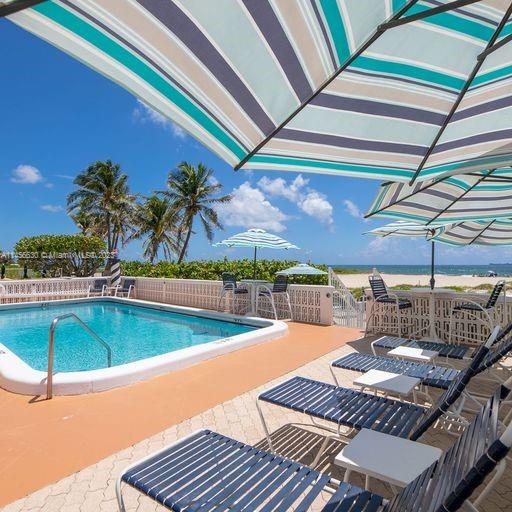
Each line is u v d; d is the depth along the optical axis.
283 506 1.81
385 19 1.98
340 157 2.72
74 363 7.48
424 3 1.93
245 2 1.67
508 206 4.47
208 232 32.06
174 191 31.83
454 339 7.57
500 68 2.25
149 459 2.19
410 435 2.55
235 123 2.27
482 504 2.57
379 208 4.45
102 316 12.57
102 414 4.09
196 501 1.83
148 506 2.58
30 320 11.93
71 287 15.30
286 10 1.77
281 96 2.21
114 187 34.22
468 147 2.75
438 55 2.18
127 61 1.75
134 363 5.39
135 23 1.59
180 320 11.85
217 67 1.91
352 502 1.83
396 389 3.16
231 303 11.70
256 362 6.17
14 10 1.39
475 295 7.31
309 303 9.84
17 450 3.33
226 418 4.01
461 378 2.60
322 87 2.26
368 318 8.57
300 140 2.54
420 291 7.68
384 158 2.78
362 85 2.31
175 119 2.09
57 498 2.67
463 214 4.67
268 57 1.96
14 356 5.79
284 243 11.53
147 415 4.07
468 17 1.99
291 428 3.76
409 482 1.87
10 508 2.56
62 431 3.69
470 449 1.45
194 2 1.60
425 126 2.59
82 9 1.47
